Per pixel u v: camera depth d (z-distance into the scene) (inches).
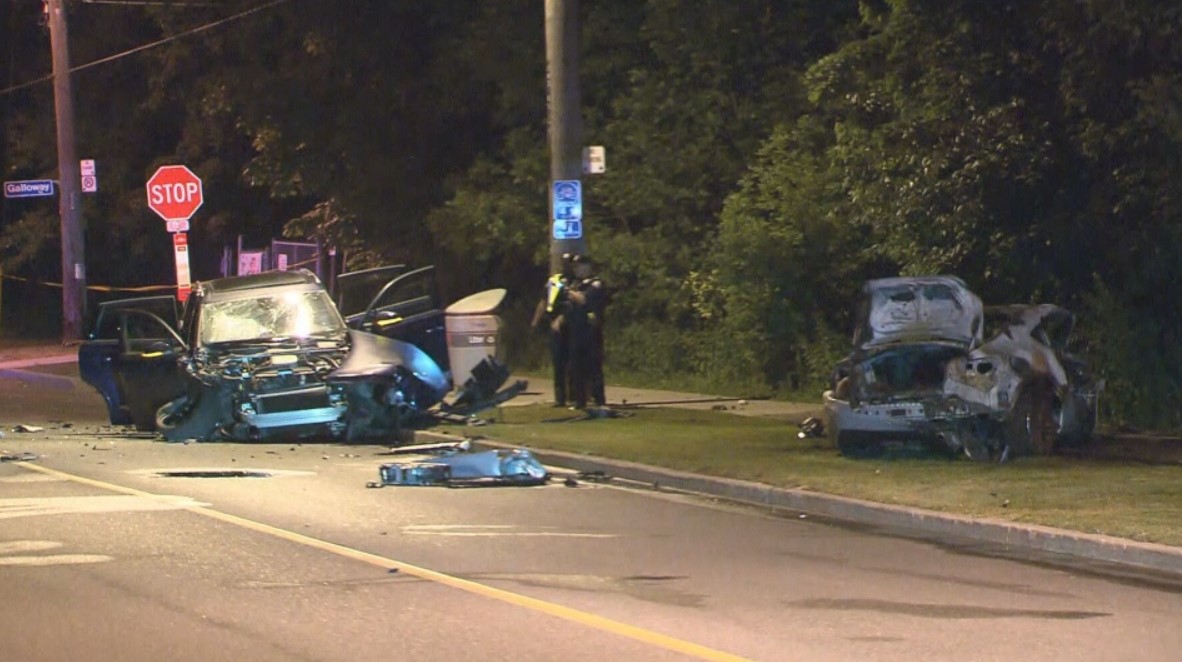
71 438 1251.2
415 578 655.1
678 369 1616.6
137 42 2704.2
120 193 2815.0
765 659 520.1
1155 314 1186.6
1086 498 818.2
